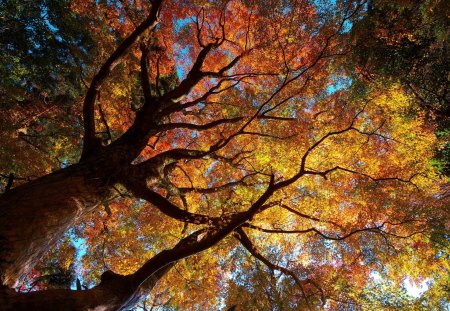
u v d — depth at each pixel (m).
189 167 12.84
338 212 11.47
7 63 9.75
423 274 10.88
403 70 9.09
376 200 10.66
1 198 5.16
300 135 10.42
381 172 11.30
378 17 9.13
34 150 11.38
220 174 12.97
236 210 9.95
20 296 3.56
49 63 10.94
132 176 7.31
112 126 12.34
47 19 10.16
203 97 10.62
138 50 12.28
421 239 9.81
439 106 9.62
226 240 9.60
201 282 11.73
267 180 11.31
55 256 13.06
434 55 8.75
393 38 9.00
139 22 12.27
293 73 11.95
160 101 9.55
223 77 11.28
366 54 9.56
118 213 12.48
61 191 5.66
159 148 13.48
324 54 10.81
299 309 9.02
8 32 9.59
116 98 11.69
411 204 10.71
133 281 4.80
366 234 10.77
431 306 10.98
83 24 10.82
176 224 11.42
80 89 12.27
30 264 4.60
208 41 14.00
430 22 8.39
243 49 12.97
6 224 4.55
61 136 12.11
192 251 4.79
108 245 12.47
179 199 11.97
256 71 12.58
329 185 11.55
